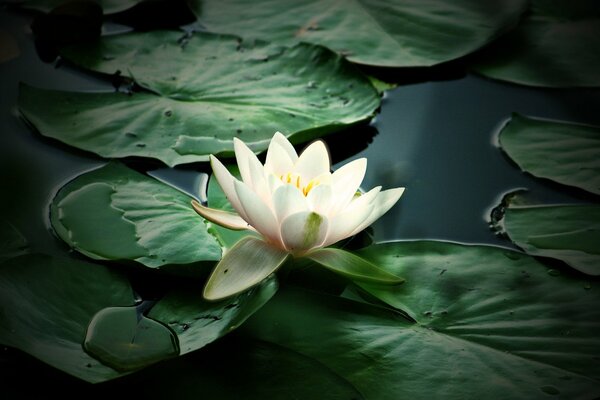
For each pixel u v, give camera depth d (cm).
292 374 150
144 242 157
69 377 150
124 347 150
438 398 149
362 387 150
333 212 156
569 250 158
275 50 175
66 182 162
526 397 149
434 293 155
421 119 171
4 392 149
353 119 168
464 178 165
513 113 170
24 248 157
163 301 154
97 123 167
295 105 169
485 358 151
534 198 163
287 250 155
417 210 162
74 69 175
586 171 164
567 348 152
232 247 155
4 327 150
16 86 172
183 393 149
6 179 162
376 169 166
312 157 157
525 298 155
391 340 152
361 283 156
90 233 158
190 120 167
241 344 152
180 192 162
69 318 152
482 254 158
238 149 156
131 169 163
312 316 154
